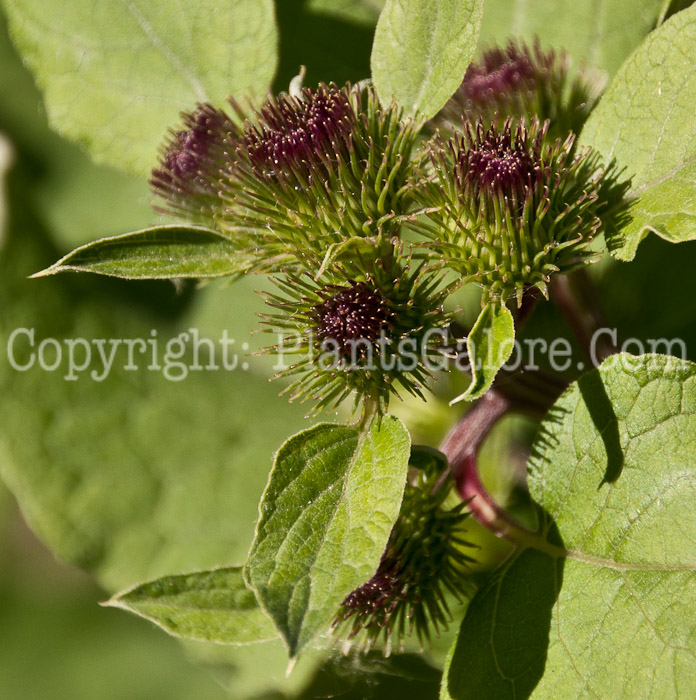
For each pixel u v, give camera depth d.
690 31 0.50
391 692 0.55
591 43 0.54
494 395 0.51
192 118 0.52
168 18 0.54
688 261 0.55
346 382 0.50
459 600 0.51
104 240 0.49
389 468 0.48
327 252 0.49
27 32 0.54
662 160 0.50
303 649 0.47
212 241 0.50
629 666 0.48
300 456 0.48
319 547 0.48
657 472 0.49
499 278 0.49
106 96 0.54
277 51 0.53
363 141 0.50
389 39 0.51
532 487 0.50
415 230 0.50
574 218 0.50
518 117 0.52
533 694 0.49
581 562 0.49
